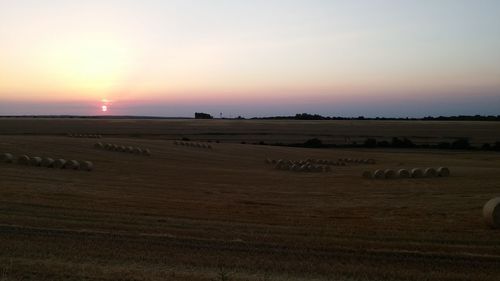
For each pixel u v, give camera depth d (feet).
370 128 309.01
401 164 147.74
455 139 243.60
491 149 212.43
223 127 323.78
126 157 123.13
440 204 59.88
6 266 28.14
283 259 31.63
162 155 138.31
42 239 35.06
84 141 146.92
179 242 35.68
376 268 29.86
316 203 60.80
